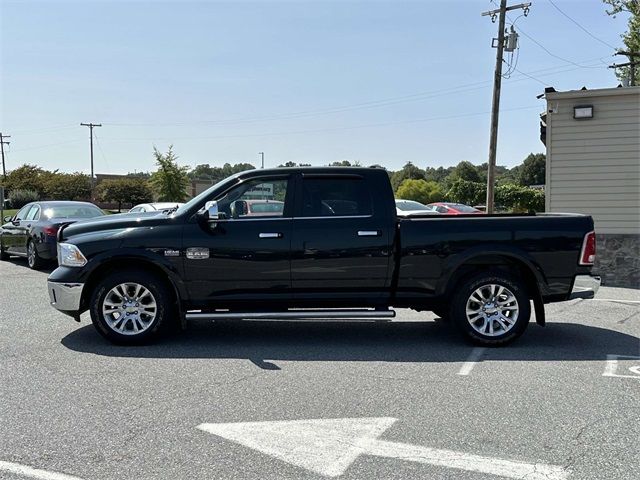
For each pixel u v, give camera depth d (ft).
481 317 21.86
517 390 16.65
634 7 102.63
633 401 15.75
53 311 27.63
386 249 21.65
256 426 13.87
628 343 22.47
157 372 18.16
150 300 21.58
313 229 21.57
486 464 11.98
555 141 43.91
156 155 187.93
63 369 18.40
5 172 236.22
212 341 22.33
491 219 21.84
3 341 21.95
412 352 20.94
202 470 11.66
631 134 42.11
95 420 14.17
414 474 11.53
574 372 18.49
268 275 21.56
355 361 19.67
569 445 12.91
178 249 21.35
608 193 42.88
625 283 40.50
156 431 13.53
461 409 15.08
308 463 11.99
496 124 85.61
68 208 45.34
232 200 22.02
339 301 21.97
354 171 22.11
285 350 21.06
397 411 14.90
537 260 21.68
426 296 21.97
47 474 11.46
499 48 85.05
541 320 21.99
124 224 21.95
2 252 51.42
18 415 14.48
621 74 108.47
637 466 11.91
